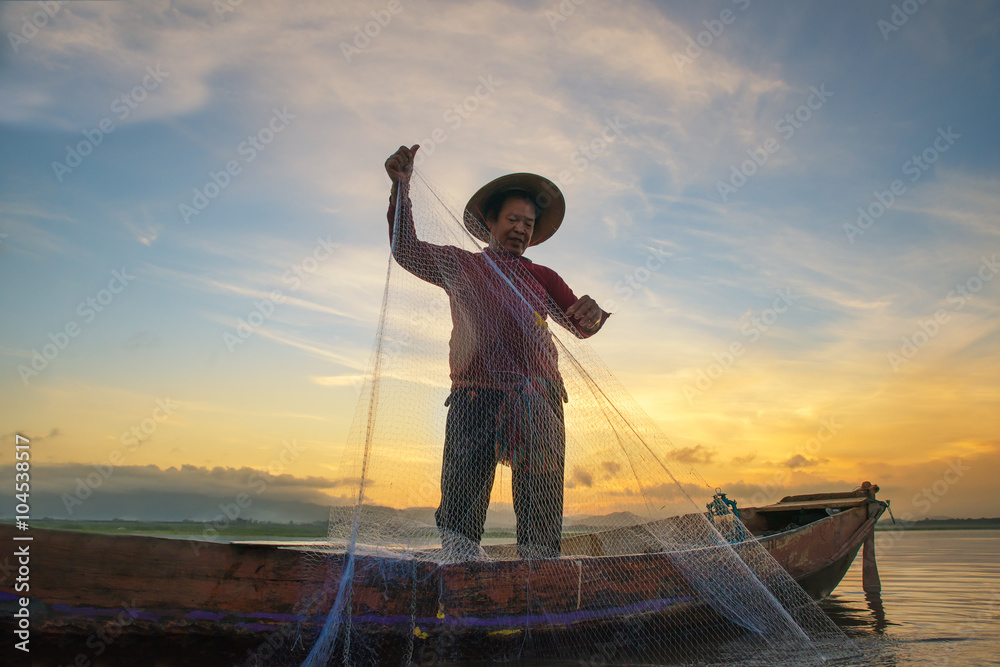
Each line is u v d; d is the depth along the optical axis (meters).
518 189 4.04
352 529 2.68
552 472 3.27
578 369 3.31
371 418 2.84
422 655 2.66
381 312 3.06
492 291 3.43
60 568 2.19
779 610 3.15
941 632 3.60
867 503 5.62
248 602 2.43
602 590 3.03
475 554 3.04
